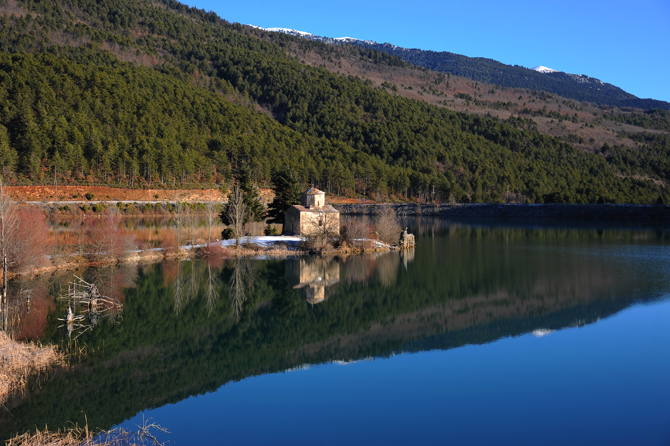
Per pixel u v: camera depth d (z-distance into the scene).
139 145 162.62
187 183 164.50
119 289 49.62
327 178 188.00
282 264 65.19
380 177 196.38
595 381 28.58
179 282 53.69
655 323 40.69
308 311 44.56
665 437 21.91
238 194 78.81
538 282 57.00
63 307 41.75
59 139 148.75
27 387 26.28
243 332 38.34
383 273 61.50
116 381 27.92
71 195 130.12
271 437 21.86
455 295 50.94
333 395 26.81
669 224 135.88
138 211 129.62
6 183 122.75
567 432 22.44
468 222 144.12
